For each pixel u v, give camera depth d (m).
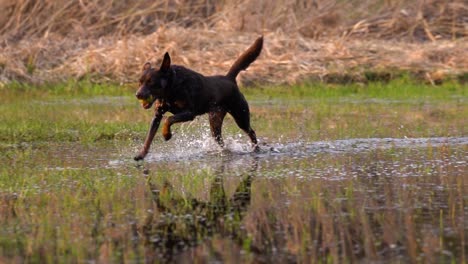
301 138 15.73
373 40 27.72
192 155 13.73
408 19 28.61
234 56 25.55
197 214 9.23
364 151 13.96
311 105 21.48
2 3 28.58
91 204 9.79
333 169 12.09
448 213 9.05
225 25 27.92
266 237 8.19
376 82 25.02
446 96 23.00
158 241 8.10
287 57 25.70
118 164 12.77
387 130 16.75
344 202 9.70
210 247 7.87
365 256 7.49
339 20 28.47
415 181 10.99
